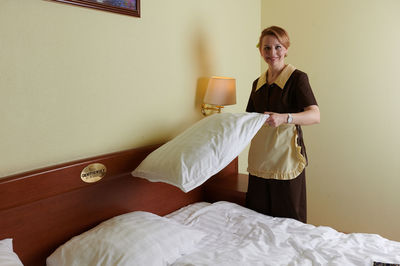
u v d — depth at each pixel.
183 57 1.84
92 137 1.38
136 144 1.60
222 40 2.18
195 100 1.98
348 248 1.29
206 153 1.29
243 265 1.14
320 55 2.39
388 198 2.25
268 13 2.60
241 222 1.54
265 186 1.78
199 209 1.69
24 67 1.13
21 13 1.11
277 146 1.68
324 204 2.53
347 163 2.38
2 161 1.10
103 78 1.40
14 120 1.12
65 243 1.20
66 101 1.27
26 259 1.15
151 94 1.66
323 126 2.45
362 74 2.23
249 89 2.59
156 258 1.12
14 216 1.11
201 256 1.22
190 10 1.86
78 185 1.29
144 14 1.57
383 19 2.10
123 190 1.50
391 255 1.21
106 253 1.09
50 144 1.23
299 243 1.31
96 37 1.36
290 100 1.65
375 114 2.22
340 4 2.25
